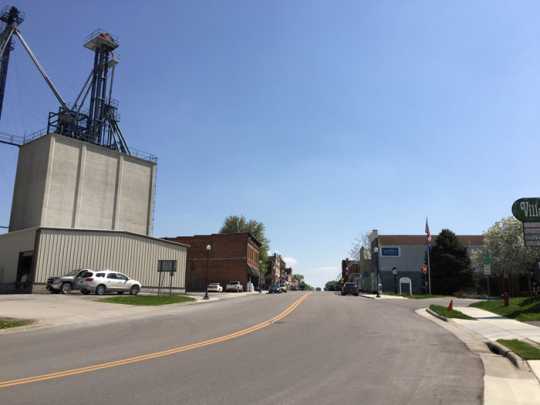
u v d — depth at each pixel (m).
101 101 60.38
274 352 11.78
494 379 9.05
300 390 7.84
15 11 56.88
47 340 13.80
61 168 51.28
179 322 19.50
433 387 8.25
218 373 9.11
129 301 30.17
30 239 39.78
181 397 7.26
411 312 27.41
